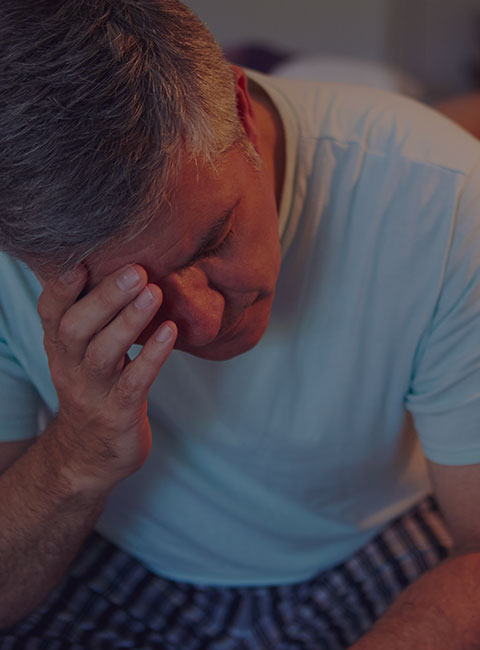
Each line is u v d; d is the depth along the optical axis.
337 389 1.01
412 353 0.98
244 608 1.22
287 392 1.02
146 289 0.69
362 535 1.23
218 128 0.65
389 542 1.24
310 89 1.03
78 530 0.98
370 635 0.91
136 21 0.61
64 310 0.75
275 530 1.16
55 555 1.00
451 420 0.96
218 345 0.81
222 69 0.67
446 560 0.98
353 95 1.02
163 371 1.01
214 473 1.10
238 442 1.06
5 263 0.95
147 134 0.60
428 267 0.93
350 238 0.96
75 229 0.62
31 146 0.59
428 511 1.27
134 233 0.64
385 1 3.23
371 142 0.96
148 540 1.19
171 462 1.10
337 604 1.22
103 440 0.86
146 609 1.21
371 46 3.30
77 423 0.85
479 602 0.90
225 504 1.13
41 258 0.66
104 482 0.92
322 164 0.95
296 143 0.95
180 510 1.14
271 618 1.22
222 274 0.72
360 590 1.22
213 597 1.22
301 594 1.23
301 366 1.01
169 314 0.73
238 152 0.69
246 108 0.78
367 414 1.04
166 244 0.66
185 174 0.63
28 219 0.62
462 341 0.94
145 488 1.13
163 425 1.07
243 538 1.17
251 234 0.72
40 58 0.58
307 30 3.27
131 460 0.89
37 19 0.58
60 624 1.16
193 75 0.63
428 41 3.33
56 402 1.03
